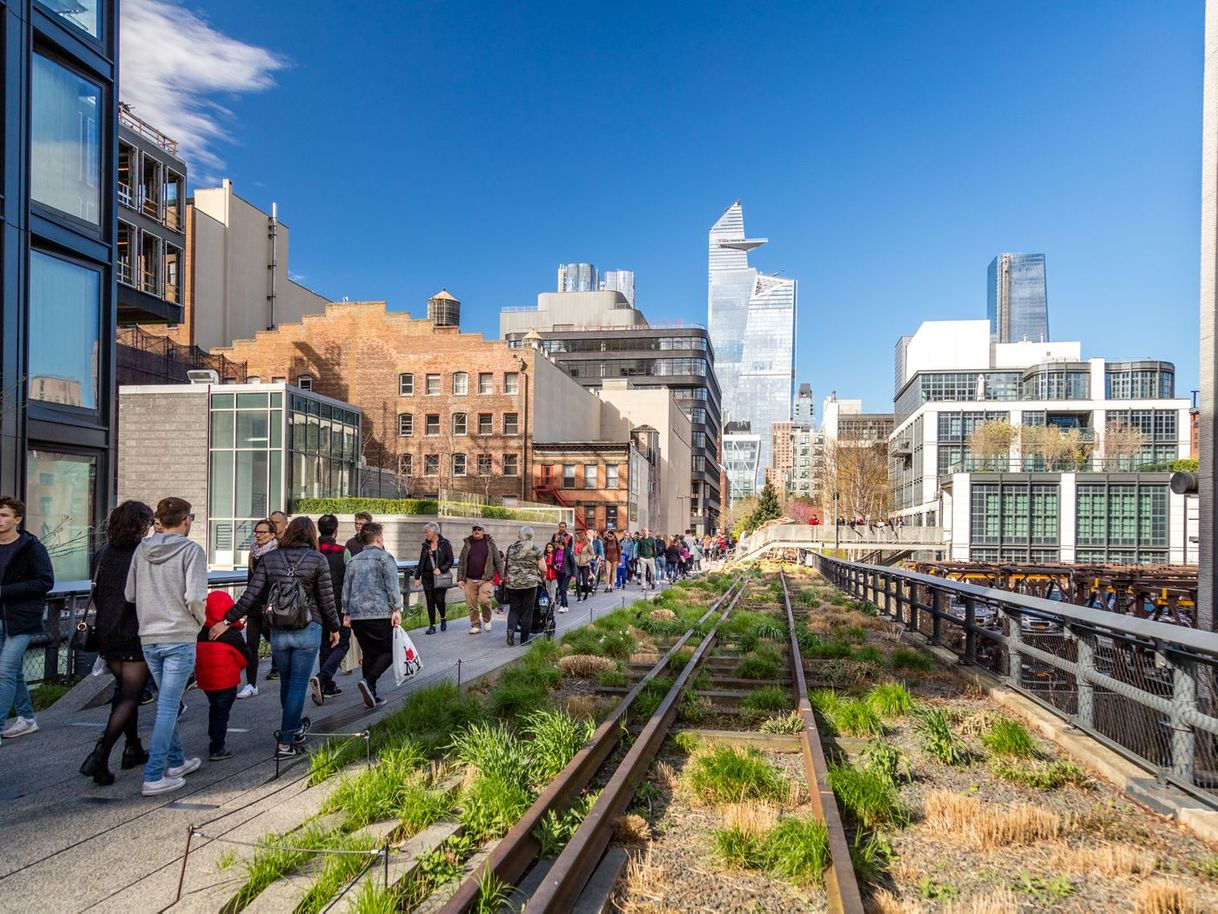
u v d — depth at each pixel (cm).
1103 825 515
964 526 6244
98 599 571
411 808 501
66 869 432
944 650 1232
